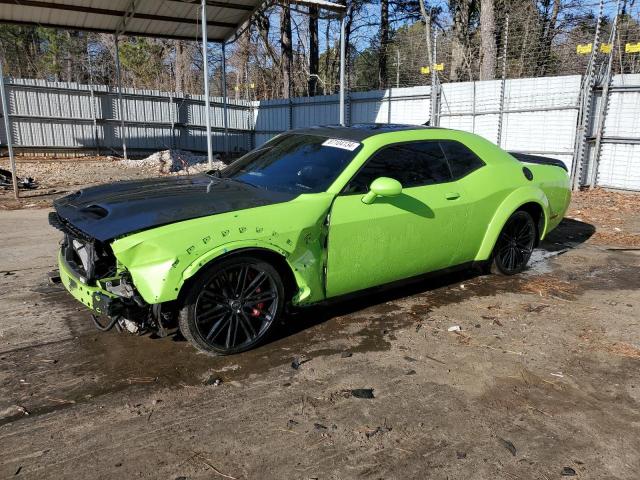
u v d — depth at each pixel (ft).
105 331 12.87
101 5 46.39
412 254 14.61
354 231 13.17
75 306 15.06
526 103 40.73
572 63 50.49
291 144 15.58
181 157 61.52
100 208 12.05
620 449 9.22
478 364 12.17
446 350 12.83
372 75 116.26
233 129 76.28
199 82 134.00
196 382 11.07
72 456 8.68
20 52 133.39
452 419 9.98
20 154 62.44
